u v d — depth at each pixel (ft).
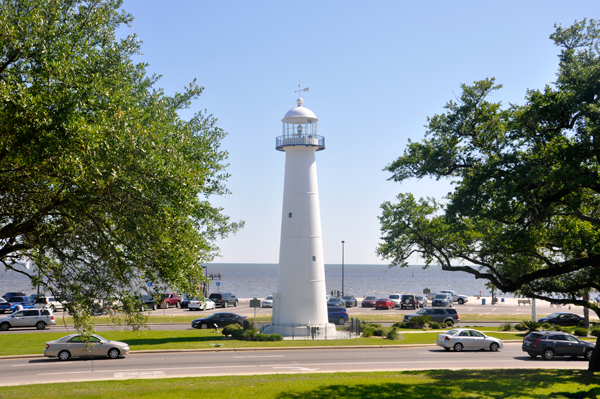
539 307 239.50
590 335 134.92
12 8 36.99
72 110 35.65
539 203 55.47
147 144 38.17
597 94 53.21
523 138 58.85
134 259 41.70
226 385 59.36
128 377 67.56
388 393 53.93
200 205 49.34
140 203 38.81
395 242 76.74
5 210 40.14
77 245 43.09
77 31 39.47
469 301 276.21
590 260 60.54
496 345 103.96
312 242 121.19
